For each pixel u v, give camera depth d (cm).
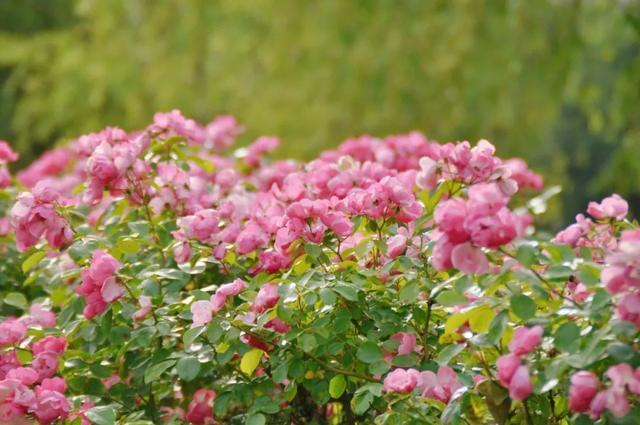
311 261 301
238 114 1320
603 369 248
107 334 311
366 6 1159
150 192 365
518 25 1105
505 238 239
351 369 298
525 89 1141
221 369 320
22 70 1451
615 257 233
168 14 1329
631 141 1035
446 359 259
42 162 592
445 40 1113
